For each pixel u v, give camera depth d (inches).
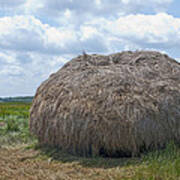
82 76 272.5
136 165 222.8
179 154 221.8
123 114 237.8
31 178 208.2
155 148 240.1
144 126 236.4
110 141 238.1
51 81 290.0
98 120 240.4
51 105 266.8
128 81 257.3
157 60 286.8
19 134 340.8
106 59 300.7
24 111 655.1
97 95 250.5
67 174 216.1
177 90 255.1
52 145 267.6
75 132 247.0
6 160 251.1
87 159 241.1
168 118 242.7
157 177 192.2
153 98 246.5
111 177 203.6
